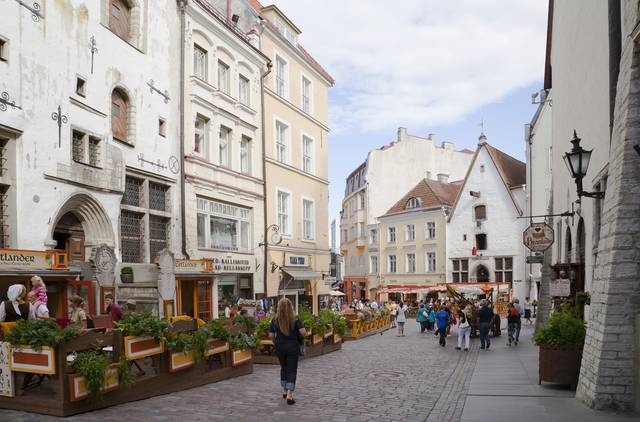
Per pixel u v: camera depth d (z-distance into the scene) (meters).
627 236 8.62
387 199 60.62
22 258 11.48
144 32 17.66
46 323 7.74
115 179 15.63
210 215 21.31
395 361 15.45
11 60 12.39
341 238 72.06
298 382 11.27
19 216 12.48
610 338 8.52
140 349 8.87
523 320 39.66
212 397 9.27
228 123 22.64
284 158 28.34
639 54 8.84
